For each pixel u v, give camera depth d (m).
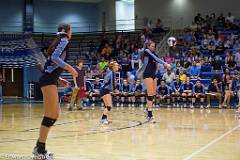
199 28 19.81
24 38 21.45
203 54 17.78
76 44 23.20
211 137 6.68
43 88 4.65
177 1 23.58
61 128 8.10
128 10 26.59
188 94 14.13
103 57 19.97
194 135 6.95
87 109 13.74
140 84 15.14
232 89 13.98
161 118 10.14
